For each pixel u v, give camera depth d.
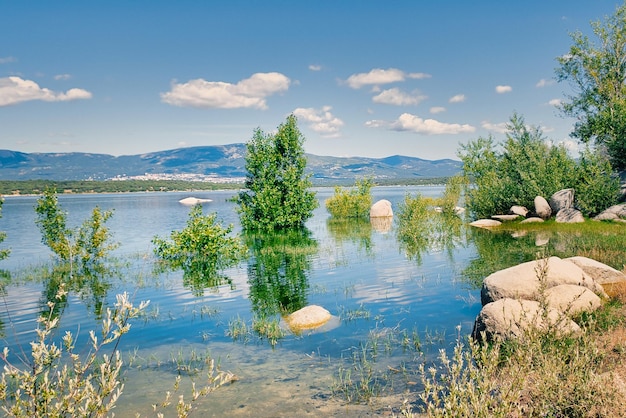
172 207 94.94
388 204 50.94
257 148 40.97
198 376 9.27
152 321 13.46
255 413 7.50
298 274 19.94
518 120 44.00
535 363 6.34
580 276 12.30
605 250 20.20
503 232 31.12
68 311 14.77
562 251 21.06
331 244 29.23
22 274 21.83
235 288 17.61
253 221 39.88
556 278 12.01
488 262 20.28
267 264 22.70
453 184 50.59
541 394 5.68
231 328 12.55
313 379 8.91
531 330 6.81
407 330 11.77
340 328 12.22
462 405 4.62
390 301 14.77
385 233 34.69
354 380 8.77
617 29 41.81
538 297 11.49
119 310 4.22
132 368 9.80
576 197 34.66
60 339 11.96
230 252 25.31
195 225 25.17
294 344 11.12
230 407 7.75
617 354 7.88
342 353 10.34
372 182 53.09
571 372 5.96
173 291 17.41
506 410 4.90
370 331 11.83
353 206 52.06
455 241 28.06
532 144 41.94
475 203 42.97
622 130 36.94
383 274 19.16
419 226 33.25
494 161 48.59
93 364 9.65
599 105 42.69
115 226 49.72
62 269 22.98
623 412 5.21
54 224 25.23
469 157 50.31
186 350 10.92
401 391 8.16
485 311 10.28
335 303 14.88
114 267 23.33
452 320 12.44
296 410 7.59
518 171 39.56
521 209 37.28
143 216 66.69
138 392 8.52
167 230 44.94
